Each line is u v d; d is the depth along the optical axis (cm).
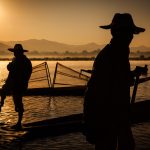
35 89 2181
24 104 1731
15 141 884
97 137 476
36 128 958
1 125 1090
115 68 477
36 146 845
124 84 482
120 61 480
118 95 477
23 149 818
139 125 1104
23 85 1028
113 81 475
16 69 1031
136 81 648
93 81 476
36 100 1919
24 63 1033
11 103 1744
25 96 2122
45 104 1733
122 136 483
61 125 969
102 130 473
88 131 477
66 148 830
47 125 966
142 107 1199
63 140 901
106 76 474
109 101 473
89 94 475
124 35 486
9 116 1307
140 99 2073
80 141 892
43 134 945
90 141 483
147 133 999
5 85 1055
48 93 2173
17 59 1034
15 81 1026
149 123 1132
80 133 973
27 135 930
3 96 1072
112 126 475
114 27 488
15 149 818
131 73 497
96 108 472
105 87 472
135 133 1002
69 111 1484
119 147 486
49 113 1420
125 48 488
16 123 1137
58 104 1733
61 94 2173
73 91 2180
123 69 482
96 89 472
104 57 479
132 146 489
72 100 1914
